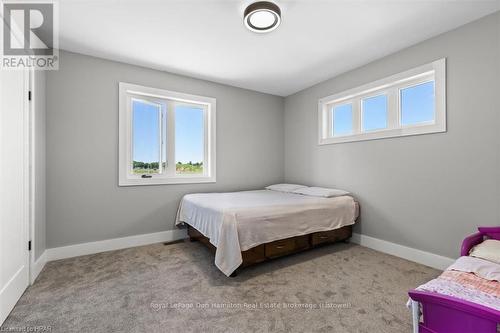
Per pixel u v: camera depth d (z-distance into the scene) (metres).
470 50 2.06
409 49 2.50
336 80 3.31
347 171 3.17
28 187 1.90
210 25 2.13
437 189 2.28
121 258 2.49
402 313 1.56
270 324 1.44
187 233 3.25
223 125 3.64
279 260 2.45
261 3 1.77
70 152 2.54
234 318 1.50
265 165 4.07
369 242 2.87
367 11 1.94
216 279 2.02
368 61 2.86
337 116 3.45
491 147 1.95
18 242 1.71
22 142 1.80
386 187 2.71
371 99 3.00
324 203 2.68
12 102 1.66
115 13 1.95
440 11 1.93
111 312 1.56
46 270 2.18
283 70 3.13
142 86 2.96
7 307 1.51
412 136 2.48
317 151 3.63
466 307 0.79
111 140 2.77
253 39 2.37
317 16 2.01
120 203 2.82
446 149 2.22
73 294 1.77
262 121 4.04
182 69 3.08
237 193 3.35
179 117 3.38
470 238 1.75
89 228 2.64
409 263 2.38
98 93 2.70
